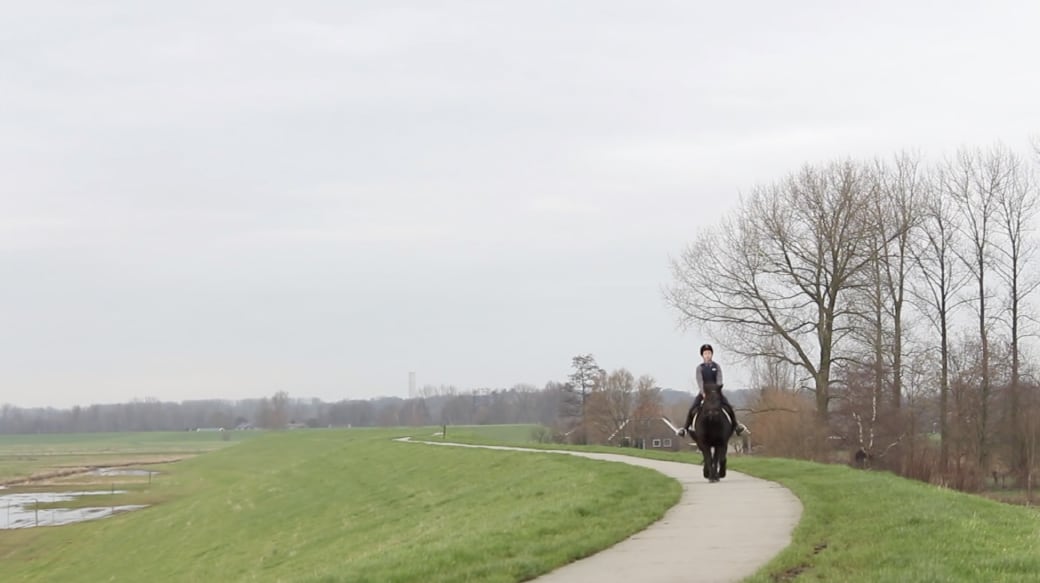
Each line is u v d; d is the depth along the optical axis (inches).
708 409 988.6
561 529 703.7
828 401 2119.8
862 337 2103.8
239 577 1298.0
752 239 2144.4
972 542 565.0
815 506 776.9
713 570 537.3
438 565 585.6
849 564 535.2
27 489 3828.7
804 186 2130.9
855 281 2095.2
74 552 2110.0
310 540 1434.5
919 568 490.0
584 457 1466.5
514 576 541.3
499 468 1556.3
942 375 2215.8
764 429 2310.5
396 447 2444.6
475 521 938.1
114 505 3110.2
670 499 845.2
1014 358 2214.6
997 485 2181.3
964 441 2191.2
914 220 2155.5
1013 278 2217.0
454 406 7691.9
